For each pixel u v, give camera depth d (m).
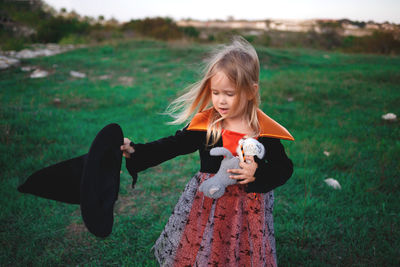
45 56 14.05
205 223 1.67
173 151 1.72
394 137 5.39
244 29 30.73
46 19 23.83
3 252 2.56
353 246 2.65
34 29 22.02
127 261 2.49
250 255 1.64
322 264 2.45
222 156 1.67
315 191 3.61
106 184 1.45
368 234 2.82
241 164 1.53
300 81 9.77
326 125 6.06
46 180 1.54
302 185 3.75
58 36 21.67
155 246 1.92
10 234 2.79
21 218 3.03
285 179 1.66
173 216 1.79
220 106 1.59
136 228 2.96
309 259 2.53
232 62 1.53
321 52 18.22
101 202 1.38
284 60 14.53
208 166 1.70
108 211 1.41
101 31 23.05
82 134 5.40
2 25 21.09
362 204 3.34
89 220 1.27
